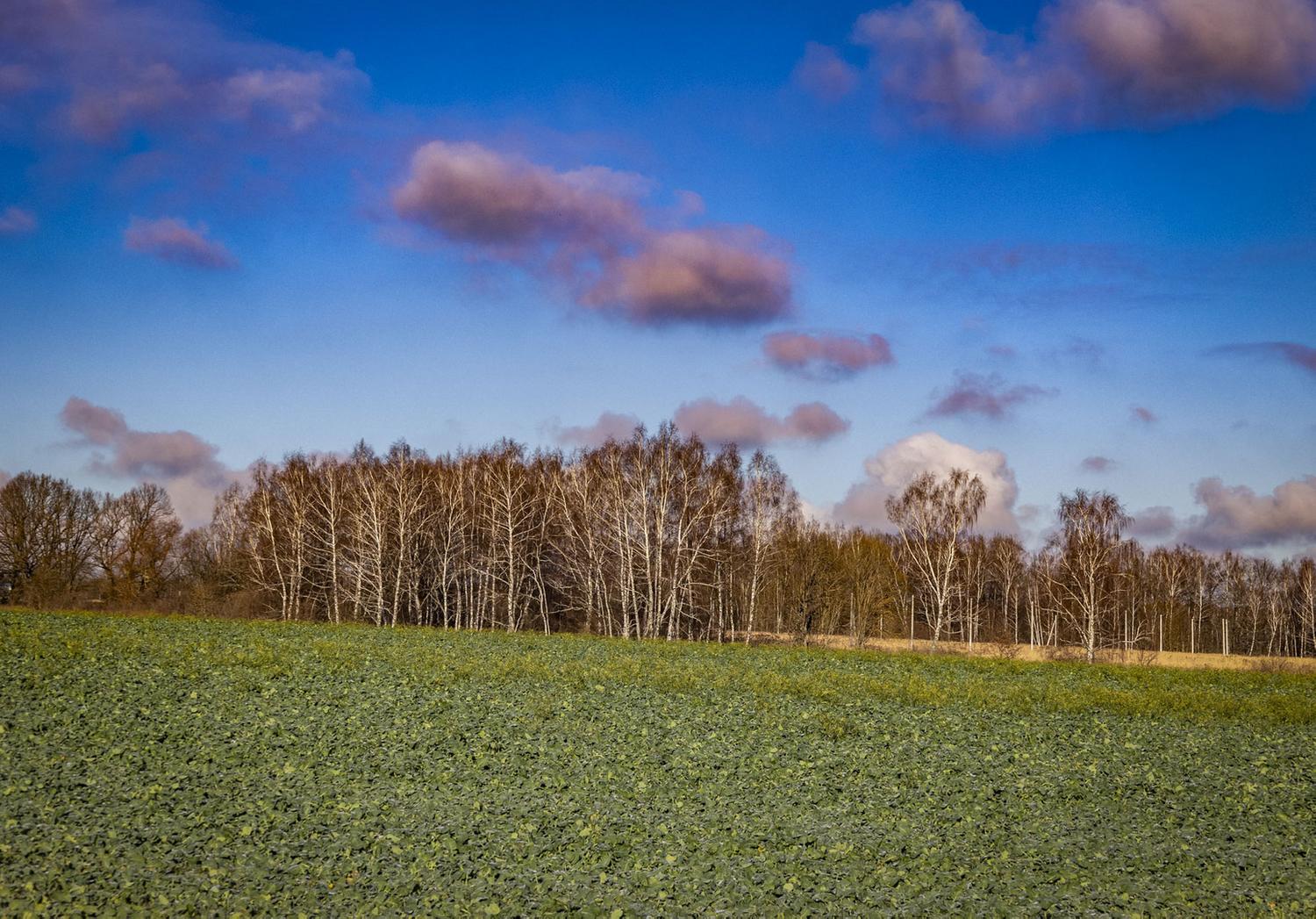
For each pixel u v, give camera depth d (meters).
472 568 85.44
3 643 42.59
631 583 75.56
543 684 39.44
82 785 21.70
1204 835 21.47
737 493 79.56
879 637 79.81
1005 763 28.23
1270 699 42.56
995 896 17.31
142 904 15.65
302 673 39.25
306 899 16.20
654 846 19.55
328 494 86.25
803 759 27.72
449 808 21.50
